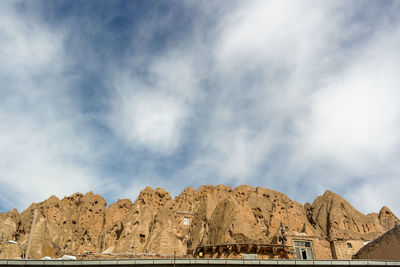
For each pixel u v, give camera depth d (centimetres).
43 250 8400
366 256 5225
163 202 10800
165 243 8000
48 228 9225
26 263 3391
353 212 10969
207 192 11019
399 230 4638
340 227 10369
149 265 3525
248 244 6125
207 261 3638
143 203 10375
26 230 8700
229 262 3669
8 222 8938
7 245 7562
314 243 6581
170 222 9569
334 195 11594
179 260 3597
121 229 9756
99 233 10156
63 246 9262
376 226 10531
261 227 10262
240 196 11606
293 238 6544
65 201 10800
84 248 9406
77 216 10481
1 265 3362
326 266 3825
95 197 11269
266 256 6012
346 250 6638
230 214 8106
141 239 8994
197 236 8788
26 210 9694
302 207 12050
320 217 11044
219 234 7706
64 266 3428
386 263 3841
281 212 10681
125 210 10869
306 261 3800
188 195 11425
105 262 3456
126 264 3494
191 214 10362
